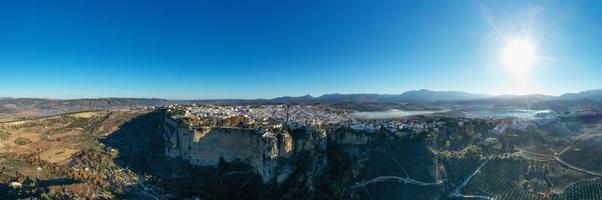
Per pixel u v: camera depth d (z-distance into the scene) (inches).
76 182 7716.5
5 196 6761.8
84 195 7273.6
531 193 7751.0
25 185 7416.3
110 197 7632.9
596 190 7465.6
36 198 6688.0
